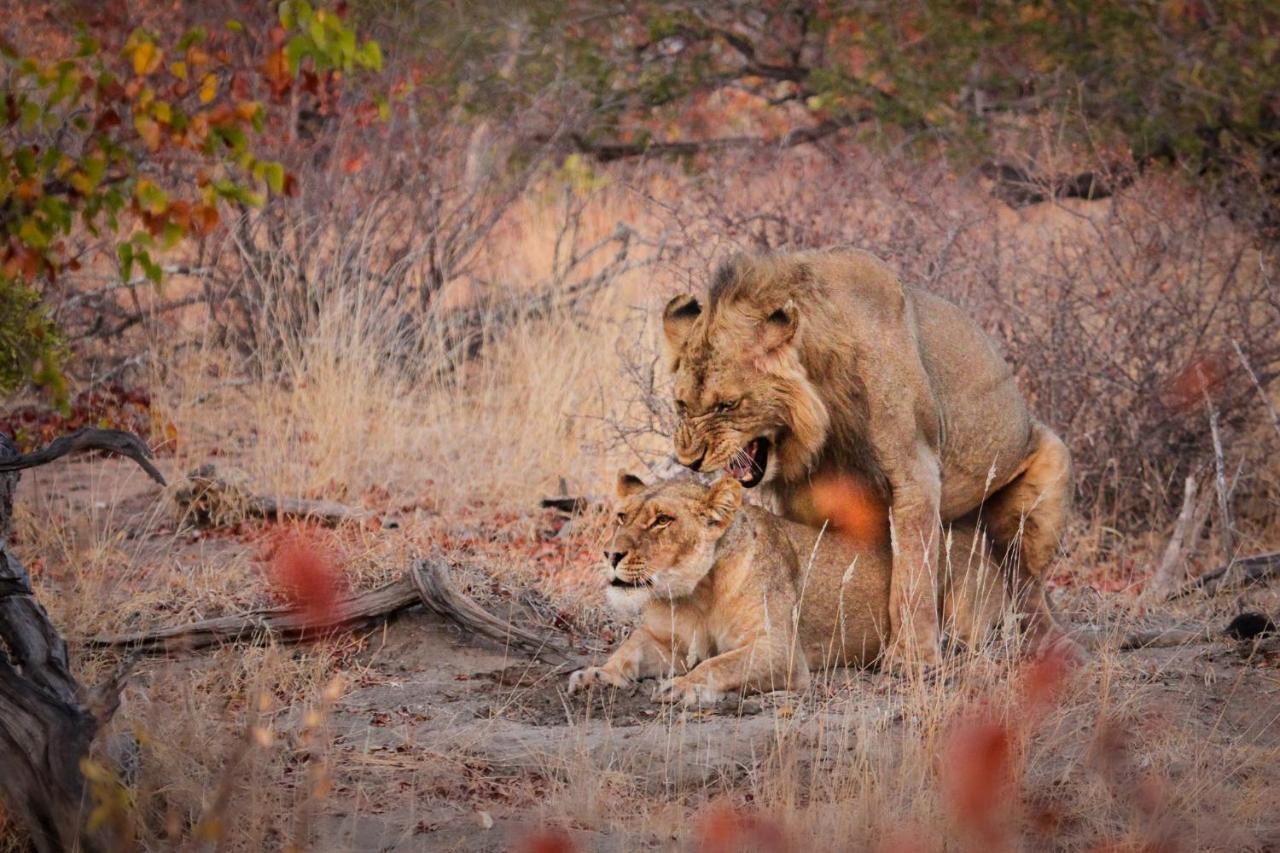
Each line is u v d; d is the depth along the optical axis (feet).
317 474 47.83
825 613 33.73
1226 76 62.44
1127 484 48.75
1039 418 49.42
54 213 29.60
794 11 74.33
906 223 52.80
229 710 30.14
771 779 26.84
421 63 65.92
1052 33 66.69
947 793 24.85
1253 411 49.67
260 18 58.80
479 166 65.98
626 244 59.72
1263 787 27.04
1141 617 38.40
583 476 49.67
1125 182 59.57
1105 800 26.45
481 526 45.34
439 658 34.68
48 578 37.35
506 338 57.77
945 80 66.95
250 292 56.54
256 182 56.90
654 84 72.28
